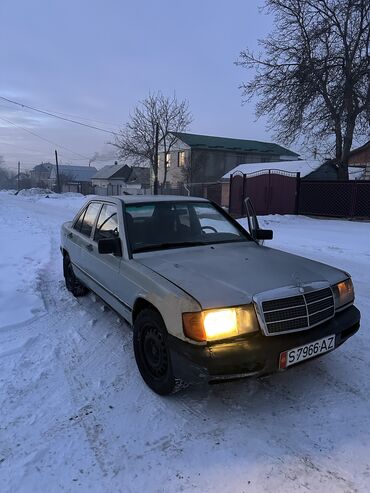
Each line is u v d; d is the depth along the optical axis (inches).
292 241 452.8
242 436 112.1
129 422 119.6
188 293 118.6
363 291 245.9
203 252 157.2
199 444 109.3
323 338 124.1
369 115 740.7
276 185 794.8
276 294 118.6
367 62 725.9
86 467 102.2
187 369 114.7
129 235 160.4
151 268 140.3
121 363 155.2
